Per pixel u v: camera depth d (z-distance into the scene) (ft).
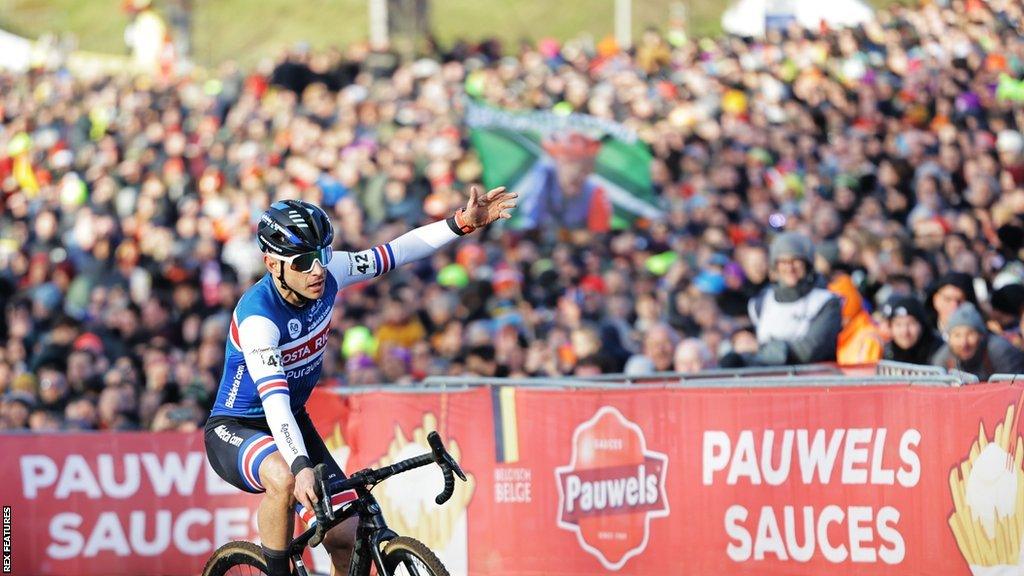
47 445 58.95
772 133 125.80
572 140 117.60
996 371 55.01
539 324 90.48
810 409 50.19
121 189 131.54
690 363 70.64
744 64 143.33
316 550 58.29
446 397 56.80
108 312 92.84
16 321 93.86
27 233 126.72
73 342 82.28
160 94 162.30
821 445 49.90
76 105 161.99
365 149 129.59
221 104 156.46
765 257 82.48
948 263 82.84
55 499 58.80
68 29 237.45
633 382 63.67
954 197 103.19
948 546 46.34
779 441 50.78
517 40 241.76
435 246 41.93
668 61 150.10
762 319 64.69
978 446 44.98
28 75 181.37
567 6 252.21
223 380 40.45
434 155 125.90
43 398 75.92
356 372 79.00
